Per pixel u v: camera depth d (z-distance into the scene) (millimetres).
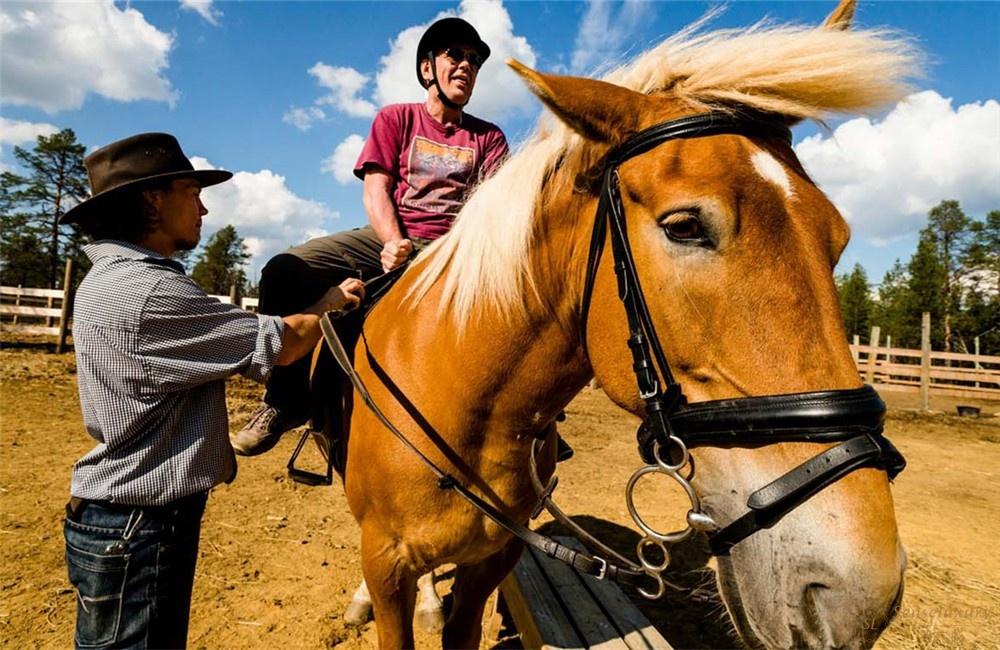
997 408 13797
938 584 3734
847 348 1093
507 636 2984
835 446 1020
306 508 4410
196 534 1547
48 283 41125
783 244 1102
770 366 1067
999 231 40500
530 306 1502
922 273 38531
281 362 1606
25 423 6207
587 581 2832
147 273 1416
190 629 2760
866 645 963
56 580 3107
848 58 1268
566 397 1613
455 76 2242
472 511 1628
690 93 1313
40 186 40688
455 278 1620
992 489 6102
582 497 5102
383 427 1677
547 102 1287
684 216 1136
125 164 1481
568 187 1442
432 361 1633
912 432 9727
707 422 1107
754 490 1062
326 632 2799
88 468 1439
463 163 2293
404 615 1740
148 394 1401
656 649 2273
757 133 1270
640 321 1220
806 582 1000
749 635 1098
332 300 1782
